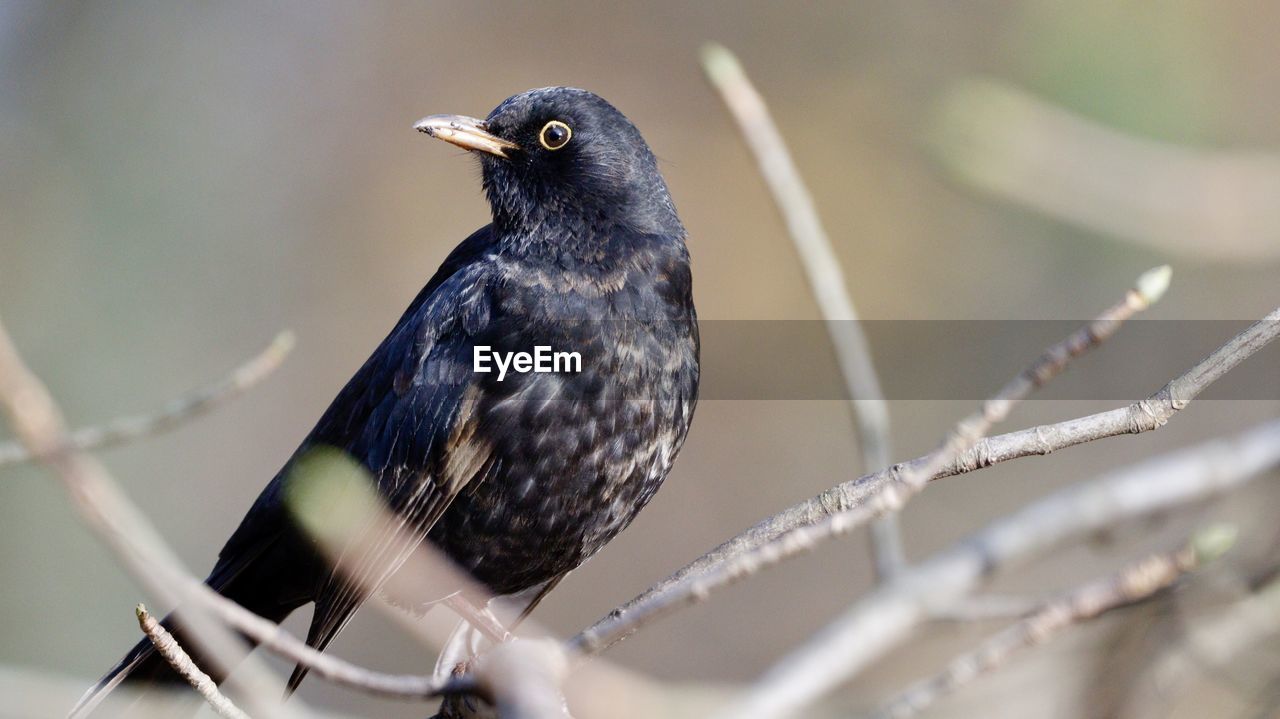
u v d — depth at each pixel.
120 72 17.94
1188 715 7.83
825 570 14.70
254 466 16.47
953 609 6.55
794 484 15.56
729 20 17.36
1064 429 5.95
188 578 4.72
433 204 18.33
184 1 18.53
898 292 15.34
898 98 16.28
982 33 15.90
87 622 14.05
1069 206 8.87
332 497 7.93
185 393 16.58
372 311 17.77
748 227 16.73
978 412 4.77
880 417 7.15
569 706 7.01
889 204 15.83
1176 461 7.07
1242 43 14.12
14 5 17.77
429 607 8.20
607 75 18.02
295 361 17.23
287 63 18.70
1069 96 14.23
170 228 17.47
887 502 4.71
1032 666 7.50
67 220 16.94
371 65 18.80
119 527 4.68
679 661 14.30
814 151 16.31
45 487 14.17
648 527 15.62
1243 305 13.46
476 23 18.73
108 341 16.52
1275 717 7.32
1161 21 14.20
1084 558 11.12
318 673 4.66
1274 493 7.87
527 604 9.02
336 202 18.22
